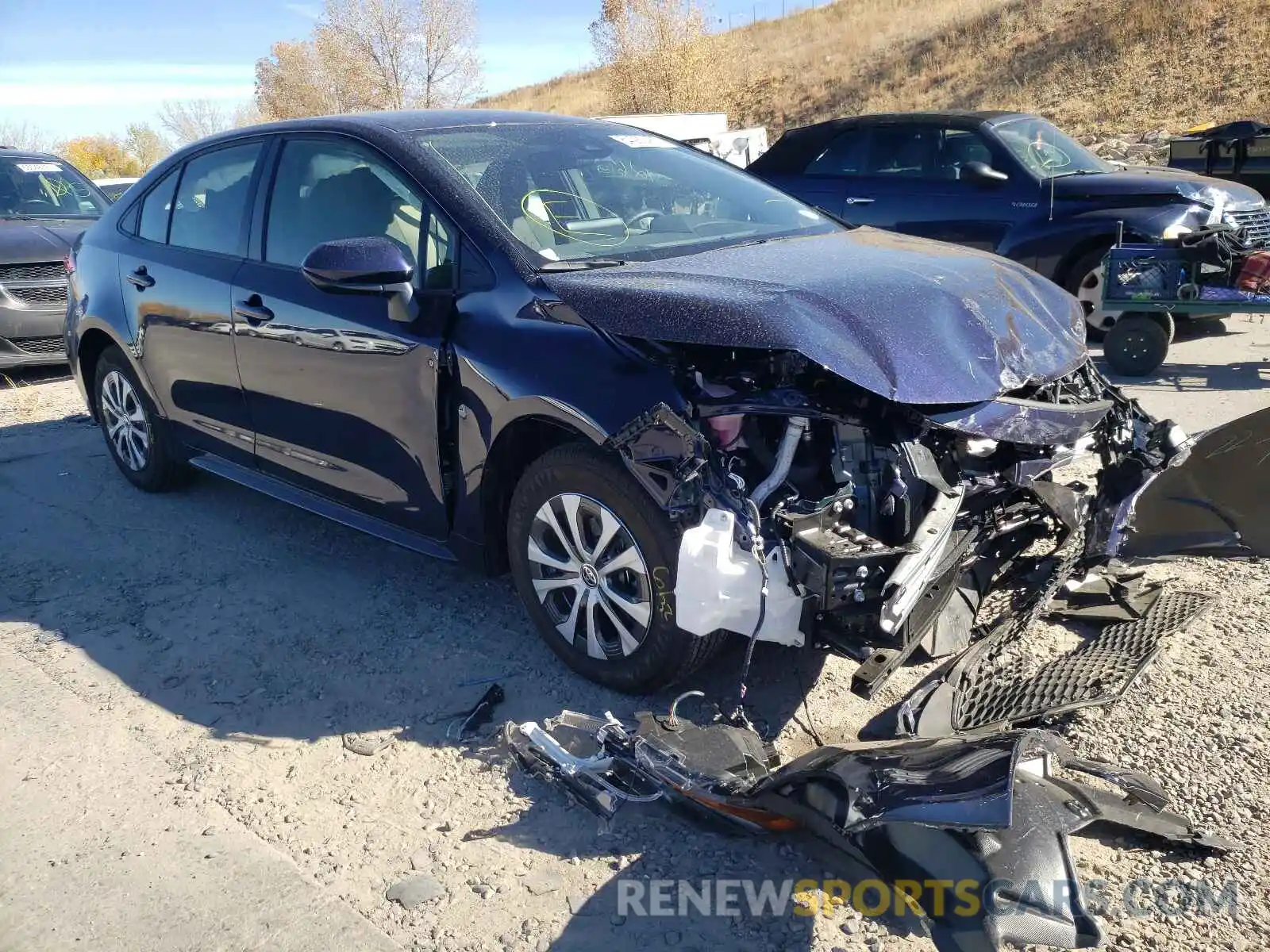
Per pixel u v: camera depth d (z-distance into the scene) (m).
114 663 3.74
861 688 2.77
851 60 31.33
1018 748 2.18
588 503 3.18
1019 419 3.02
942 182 8.70
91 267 5.34
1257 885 2.47
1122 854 2.60
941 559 2.92
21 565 4.62
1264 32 20.55
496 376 3.28
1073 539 3.35
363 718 3.34
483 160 3.87
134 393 5.21
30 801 2.97
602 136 4.36
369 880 2.61
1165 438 3.40
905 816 2.14
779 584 2.77
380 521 3.99
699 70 28.25
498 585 4.25
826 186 9.25
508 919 2.46
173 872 2.66
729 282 3.14
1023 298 3.43
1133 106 20.25
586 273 3.35
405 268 3.44
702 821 2.71
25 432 6.88
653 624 3.10
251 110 39.53
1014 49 25.81
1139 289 6.98
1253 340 8.12
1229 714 3.13
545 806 2.88
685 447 2.80
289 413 4.17
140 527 5.03
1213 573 4.09
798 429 2.90
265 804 2.92
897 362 2.86
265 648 3.80
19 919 2.51
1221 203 7.82
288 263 4.17
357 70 32.41
